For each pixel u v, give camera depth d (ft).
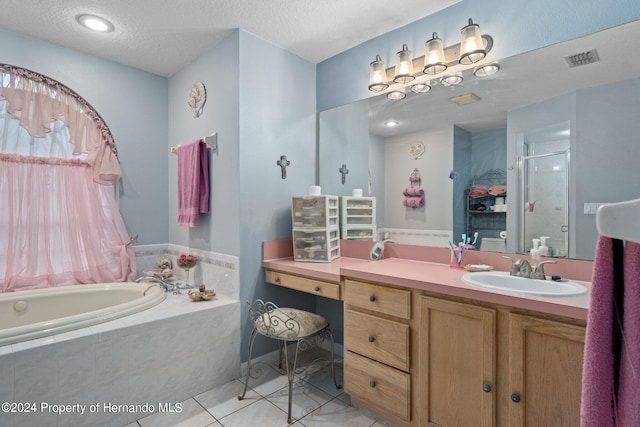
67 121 8.19
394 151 7.55
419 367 5.21
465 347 4.72
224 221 7.94
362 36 7.75
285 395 6.77
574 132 5.28
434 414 5.05
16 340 5.08
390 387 5.54
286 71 8.43
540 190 5.63
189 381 6.70
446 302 4.88
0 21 7.10
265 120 7.98
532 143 5.70
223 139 7.93
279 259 8.24
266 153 8.02
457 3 6.45
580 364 3.77
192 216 8.28
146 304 6.90
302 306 8.93
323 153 9.02
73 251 8.13
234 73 7.56
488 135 6.21
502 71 5.98
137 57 8.82
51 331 5.40
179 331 6.57
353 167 8.30
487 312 4.47
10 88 7.45
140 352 6.06
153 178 9.84
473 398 4.63
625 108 4.86
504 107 6.01
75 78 8.39
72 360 5.34
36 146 7.80
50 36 7.73
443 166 6.82
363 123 8.07
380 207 7.81
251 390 6.97
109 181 8.80
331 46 8.24
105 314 6.12
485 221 6.26
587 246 5.17
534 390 4.10
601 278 1.55
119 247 8.76
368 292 5.85
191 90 9.02
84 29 7.45
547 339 4.01
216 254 8.20
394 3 6.47
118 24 7.25
